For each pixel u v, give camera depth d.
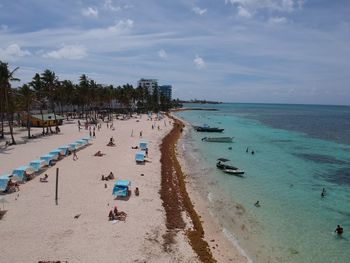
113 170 42.72
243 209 32.97
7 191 32.44
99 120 113.50
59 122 94.06
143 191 34.91
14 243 22.33
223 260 22.75
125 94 146.12
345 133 105.25
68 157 49.28
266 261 22.98
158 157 53.56
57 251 21.56
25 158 46.75
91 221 26.48
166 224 27.16
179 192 36.50
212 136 90.94
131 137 74.38
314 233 27.81
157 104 197.12
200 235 26.06
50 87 84.00
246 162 56.06
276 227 28.84
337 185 42.91
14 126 87.44
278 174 47.94
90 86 113.50
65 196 31.81
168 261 21.48
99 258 21.08
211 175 45.94
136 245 23.16
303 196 37.84
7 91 59.31
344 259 23.56
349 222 30.42
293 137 92.88
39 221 25.94
